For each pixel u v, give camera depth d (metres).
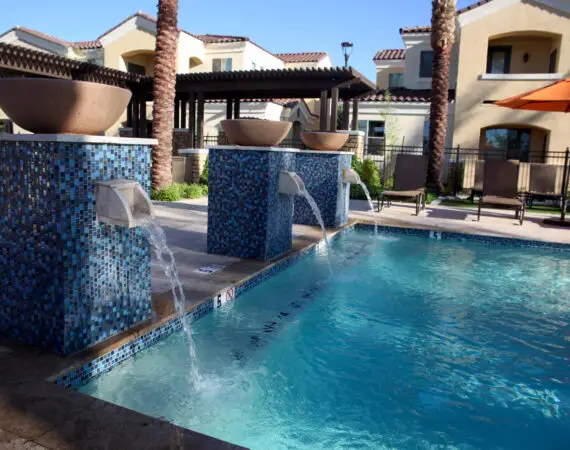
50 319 2.85
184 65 23.00
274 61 27.89
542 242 7.42
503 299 5.03
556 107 9.84
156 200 11.22
